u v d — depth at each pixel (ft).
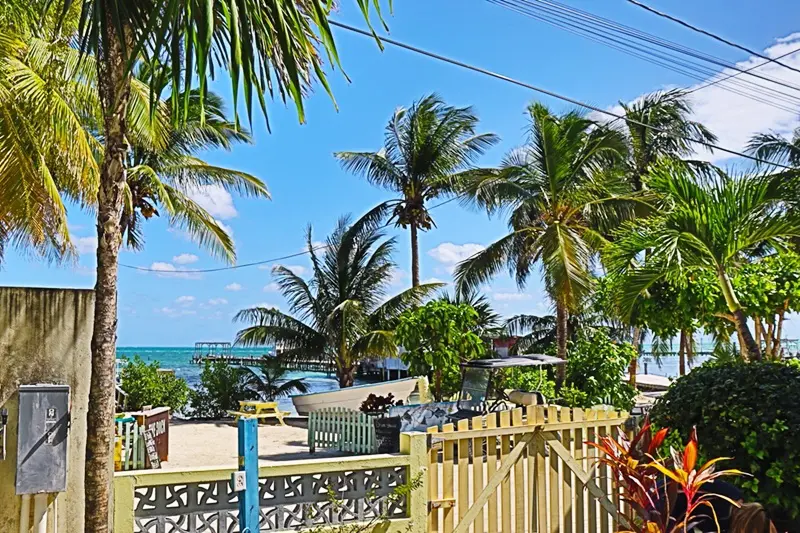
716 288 28.73
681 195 23.67
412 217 79.66
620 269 28.32
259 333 73.61
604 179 62.18
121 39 12.94
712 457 17.30
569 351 58.95
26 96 29.12
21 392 14.71
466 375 47.50
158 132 36.78
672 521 14.55
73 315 16.48
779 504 16.51
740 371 18.12
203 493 17.52
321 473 17.80
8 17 27.12
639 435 15.87
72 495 16.06
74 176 35.68
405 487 18.26
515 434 19.63
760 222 23.25
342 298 74.95
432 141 78.43
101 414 14.07
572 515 20.10
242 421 16.21
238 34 12.11
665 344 76.79
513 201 63.46
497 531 19.11
